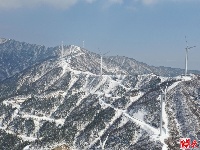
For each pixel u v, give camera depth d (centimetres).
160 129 19238
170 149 17462
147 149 18088
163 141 18512
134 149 19050
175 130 19962
